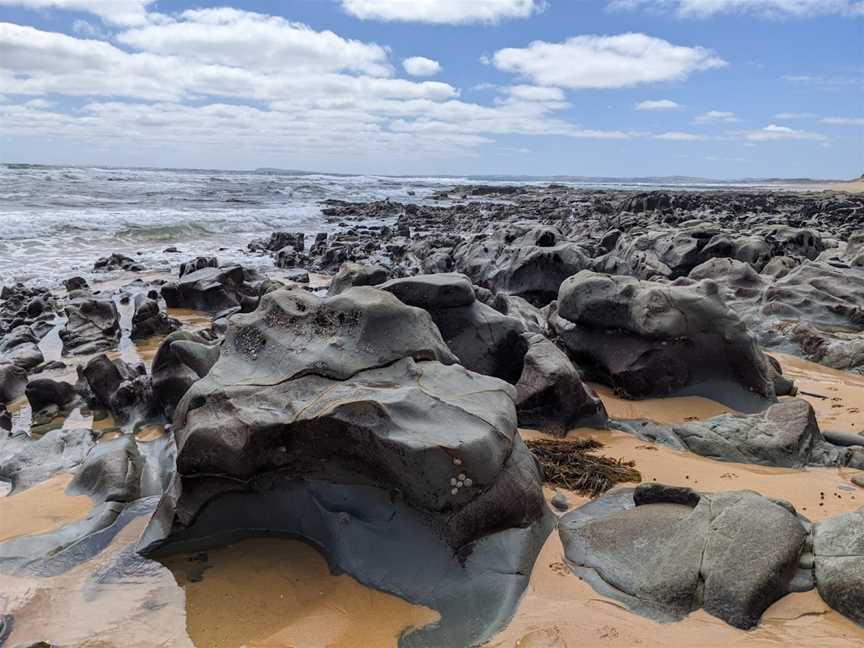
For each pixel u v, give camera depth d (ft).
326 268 69.05
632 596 14.10
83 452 22.26
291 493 16.42
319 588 14.69
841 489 19.25
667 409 26.55
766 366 27.55
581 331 30.53
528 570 15.01
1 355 33.22
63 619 13.83
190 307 48.06
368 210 140.05
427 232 102.27
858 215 113.50
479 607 13.91
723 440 22.16
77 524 17.33
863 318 38.32
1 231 78.48
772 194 213.66
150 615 13.94
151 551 16.03
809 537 14.94
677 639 12.90
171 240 87.71
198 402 17.12
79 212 100.22
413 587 14.43
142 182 193.36
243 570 15.39
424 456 14.73
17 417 26.27
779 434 21.77
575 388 24.06
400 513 15.51
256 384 17.12
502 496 15.65
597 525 16.56
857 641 12.76
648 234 60.70
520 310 36.11
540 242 55.93
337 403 15.51
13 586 14.85
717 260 47.55
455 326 26.91
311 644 13.03
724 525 14.96
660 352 27.63
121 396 25.58
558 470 20.22
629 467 20.92
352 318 18.19
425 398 16.10
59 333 38.19
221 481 16.35
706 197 162.81
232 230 100.63
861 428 24.45
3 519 17.85
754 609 13.34
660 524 15.85
